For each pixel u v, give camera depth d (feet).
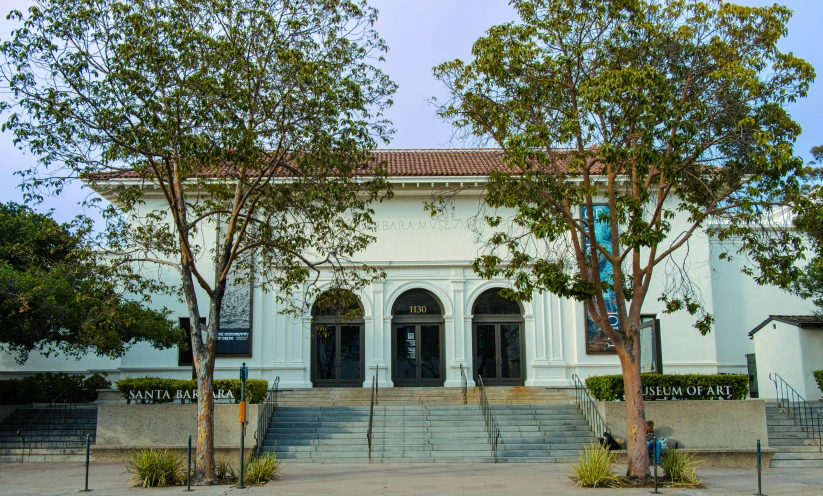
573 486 50.72
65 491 49.39
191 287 53.16
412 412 74.84
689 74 52.13
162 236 58.44
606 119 53.06
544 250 90.99
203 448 51.88
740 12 50.88
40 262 69.87
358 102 52.29
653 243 47.44
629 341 52.42
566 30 51.55
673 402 66.64
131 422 67.10
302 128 52.85
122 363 90.17
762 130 49.03
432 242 93.04
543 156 50.42
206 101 48.88
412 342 92.12
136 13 49.70
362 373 90.53
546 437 69.56
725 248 98.12
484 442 68.64
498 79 51.98
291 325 90.94
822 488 51.06
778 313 97.35
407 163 97.60
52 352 94.53
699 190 55.21
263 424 68.59
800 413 72.23
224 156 49.78
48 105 48.49
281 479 54.24
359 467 61.26
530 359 90.58
